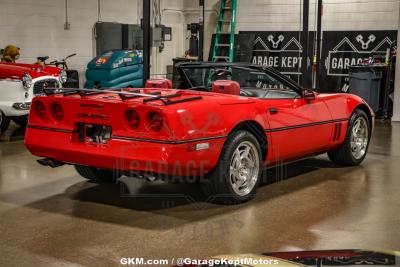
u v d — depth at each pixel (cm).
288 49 1295
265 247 362
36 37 1141
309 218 427
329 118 567
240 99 470
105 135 436
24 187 520
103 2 1277
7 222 414
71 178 557
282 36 1302
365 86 1097
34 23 1134
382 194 502
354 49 1202
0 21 1074
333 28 1254
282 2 1323
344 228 403
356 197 490
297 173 588
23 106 829
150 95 416
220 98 457
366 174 585
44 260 339
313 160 659
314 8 1272
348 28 1238
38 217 427
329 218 427
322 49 1233
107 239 377
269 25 1349
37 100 463
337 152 611
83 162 452
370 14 1212
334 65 1223
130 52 1178
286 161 534
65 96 462
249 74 544
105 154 426
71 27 1210
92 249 358
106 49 1255
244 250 357
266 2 1345
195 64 532
